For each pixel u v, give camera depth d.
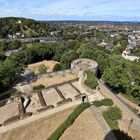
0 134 41.16
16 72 69.88
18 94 56.19
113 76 69.06
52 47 120.25
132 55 175.75
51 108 47.47
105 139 40.47
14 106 51.31
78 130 42.66
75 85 64.88
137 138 42.56
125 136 42.09
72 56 97.69
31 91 58.78
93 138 40.66
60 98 55.69
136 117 45.69
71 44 142.25
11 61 77.88
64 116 47.00
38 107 50.78
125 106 51.78
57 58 111.81
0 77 61.84
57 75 76.62
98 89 62.34
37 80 72.44
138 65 108.81
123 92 72.81
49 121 45.53
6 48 171.50
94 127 43.50
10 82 66.12
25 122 44.16
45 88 60.69
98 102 51.72
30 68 97.31
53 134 41.09
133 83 80.50
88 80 62.44
